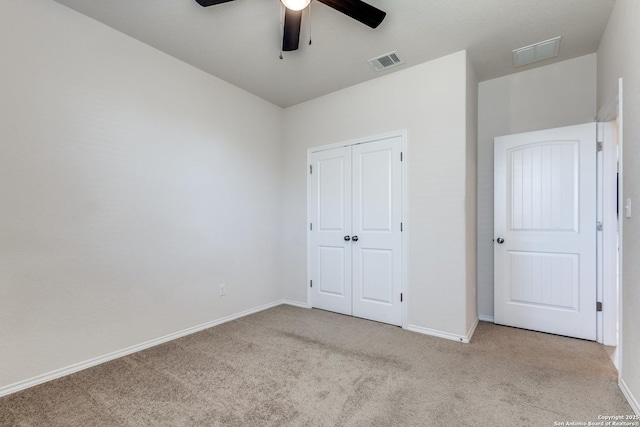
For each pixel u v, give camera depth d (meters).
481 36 2.45
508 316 2.99
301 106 3.80
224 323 3.13
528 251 2.90
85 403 1.75
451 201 2.69
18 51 1.91
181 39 2.50
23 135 1.92
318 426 1.55
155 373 2.09
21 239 1.91
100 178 2.27
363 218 3.26
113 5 2.09
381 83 3.12
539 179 2.86
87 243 2.20
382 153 3.12
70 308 2.11
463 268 2.62
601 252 2.60
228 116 3.26
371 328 2.96
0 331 1.83
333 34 2.41
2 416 1.64
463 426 1.54
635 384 1.64
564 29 2.38
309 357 2.33
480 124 3.23
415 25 2.31
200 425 1.56
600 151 2.62
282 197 3.92
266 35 2.45
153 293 2.58
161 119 2.67
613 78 2.15
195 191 2.93
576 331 2.68
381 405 1.72
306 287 3.74
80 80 2.18
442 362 2.23
